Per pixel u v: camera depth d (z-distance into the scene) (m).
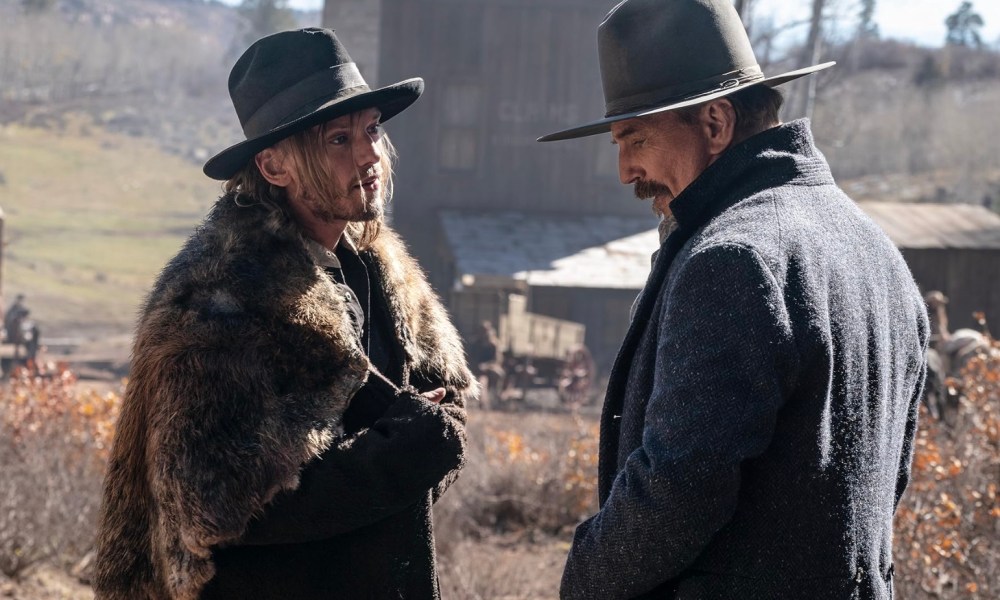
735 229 1.87
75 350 24.73
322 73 2.34
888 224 18.92
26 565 5.63
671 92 2.05
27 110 96.12
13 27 117.94
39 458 6.22
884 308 2.00
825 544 1.84
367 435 2.17
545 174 21.84
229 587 2.18
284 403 2.12
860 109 65.81
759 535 1.85
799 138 2.04
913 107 66.31
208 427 2.04
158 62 124.25
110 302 36.34
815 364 1.81
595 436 8.73
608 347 20.52
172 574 2.07
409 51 21.39
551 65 21.72
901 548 4.41
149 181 73.38
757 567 1.85
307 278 2.25
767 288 1.79
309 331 2.18
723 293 1.80
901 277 2.09
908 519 4.47
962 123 63.69
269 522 2.09
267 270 2.22
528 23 21.61
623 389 2.12
